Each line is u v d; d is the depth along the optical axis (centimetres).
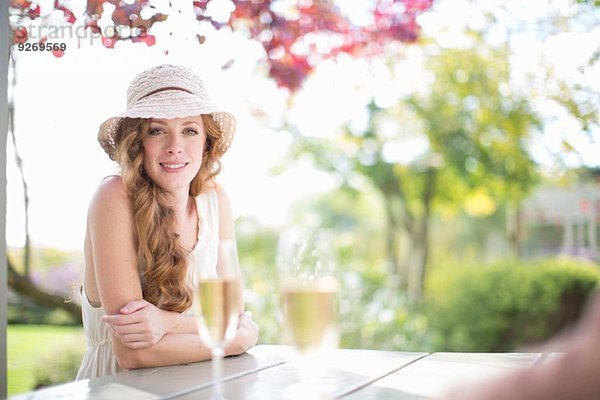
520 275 781
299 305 149
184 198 250
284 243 154
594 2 582
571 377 56
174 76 245
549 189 1016
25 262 396
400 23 462
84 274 245
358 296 620
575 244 1007
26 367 435
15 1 332
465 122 805
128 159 236
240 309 237
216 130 261
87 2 336
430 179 948
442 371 181
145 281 236
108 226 228
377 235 1196
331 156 962
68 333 474
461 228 1138
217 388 141
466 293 785
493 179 827
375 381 167
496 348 771
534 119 707
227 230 273
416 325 635
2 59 216
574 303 771
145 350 206
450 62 711
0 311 213
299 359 207
